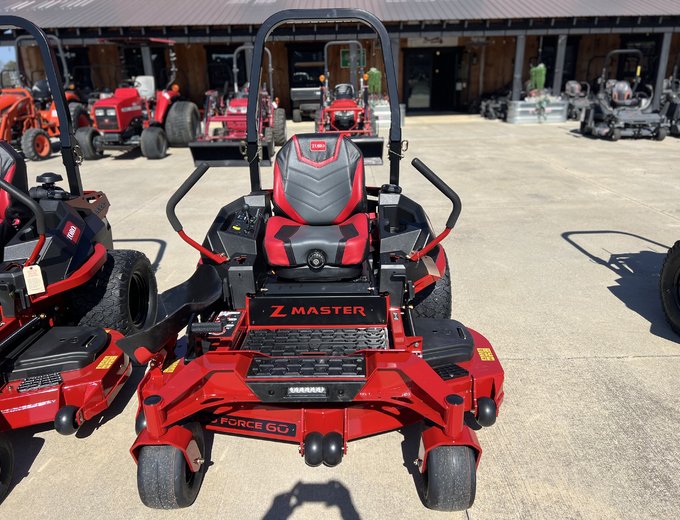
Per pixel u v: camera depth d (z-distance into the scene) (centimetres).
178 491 217
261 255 305
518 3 1572
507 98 1698
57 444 278
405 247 289
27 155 1062
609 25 1466
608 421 285
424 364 227
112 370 278
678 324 363
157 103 1159
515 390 311
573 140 1241
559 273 477
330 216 318
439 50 1969
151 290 392
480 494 239
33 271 272
